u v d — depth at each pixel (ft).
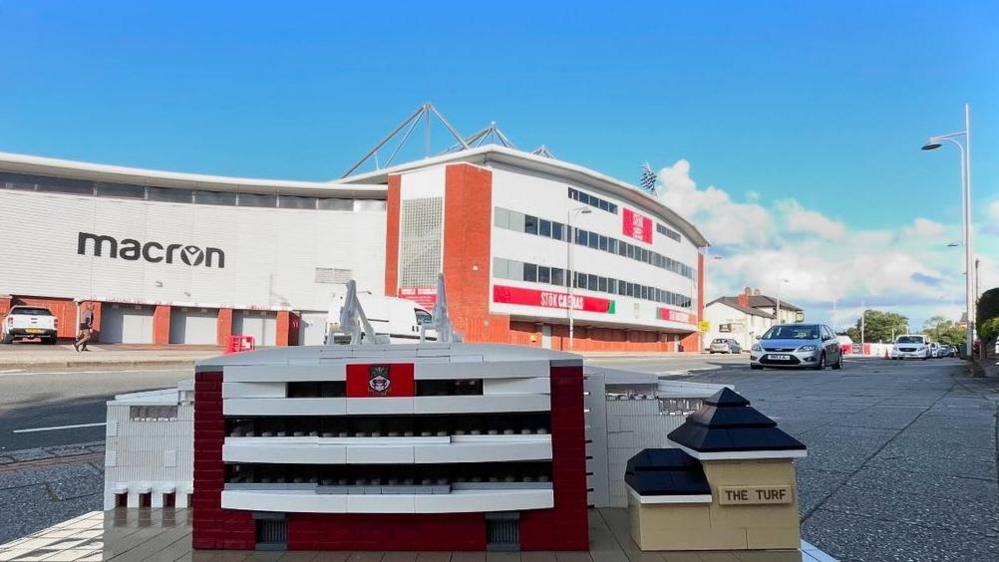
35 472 19.58
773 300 364.17
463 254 137.59
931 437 23.56
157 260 128.77
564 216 164.66
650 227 205.77
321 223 140.87
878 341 412.16
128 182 128.16
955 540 12.00
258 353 11.59
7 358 65.92
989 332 70.69
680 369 74.33
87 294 122.72
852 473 17.69
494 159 150.51
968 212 92.94
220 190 135.33
